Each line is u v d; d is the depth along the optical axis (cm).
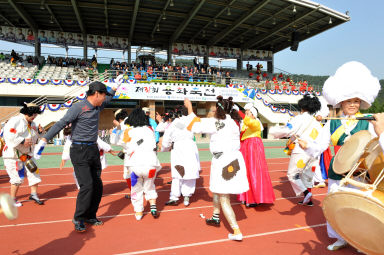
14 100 2133
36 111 504
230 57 3369
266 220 437
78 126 385
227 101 395
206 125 378
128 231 387
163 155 1320
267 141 2341
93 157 397
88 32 2861
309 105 439
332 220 228
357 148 253
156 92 2211
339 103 355
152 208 438
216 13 2527
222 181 358
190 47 3166
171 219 438
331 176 327
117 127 562
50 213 465
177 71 2469
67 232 383
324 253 325
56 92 2016
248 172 496
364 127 334
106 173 832
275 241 357
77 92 2055
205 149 1628
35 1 2147
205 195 591
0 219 435
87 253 320
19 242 350
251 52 3475
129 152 436
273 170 923
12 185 499
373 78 321
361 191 204
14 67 2219
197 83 2362
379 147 243
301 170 485
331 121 371
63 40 2722
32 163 403
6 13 2445
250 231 391
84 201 378
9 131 477
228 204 363
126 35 3006
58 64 2491
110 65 2652
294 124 443
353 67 324
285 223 424
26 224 414
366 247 210
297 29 2906
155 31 2928
